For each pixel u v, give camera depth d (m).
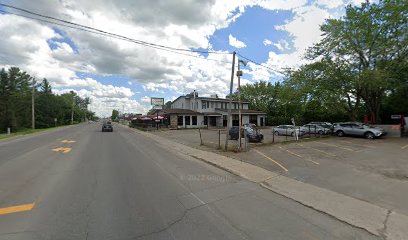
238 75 13.67
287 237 3.78
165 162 10.48
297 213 4.81
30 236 3.70
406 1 19.66
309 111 41.59
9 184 6.65
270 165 9.80
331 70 23.19
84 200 5.38
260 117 46.97
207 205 5.19
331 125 28.05
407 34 19.89
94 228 3.99
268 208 5.07
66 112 88.88
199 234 3.83
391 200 5.66
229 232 3.92
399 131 21.70
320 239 3.74
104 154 12.52
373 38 21.83
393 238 3.81
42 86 76.81
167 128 40.16
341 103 25.17
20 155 12.03
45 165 9.41
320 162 10.45
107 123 37.44
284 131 26.06
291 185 6.94
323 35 23.67
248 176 7.98
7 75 52.97
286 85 26.55
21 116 51.81
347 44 22.41
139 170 8.66
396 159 11.07
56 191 6.01
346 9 23.11
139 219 4.38
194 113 41.31
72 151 13.63
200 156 11.99
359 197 5.88
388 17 20.38
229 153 12.88
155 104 45.31
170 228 4.04
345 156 11.95
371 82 20.11
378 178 7.75
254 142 18.62
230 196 5.86
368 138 21.11
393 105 28.84
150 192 6.03
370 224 4.30
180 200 5.47
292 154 12.52
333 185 6.95
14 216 4.47
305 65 25.36
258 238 3.73
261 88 57.31
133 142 19.59
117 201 5.33
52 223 4.18
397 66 21.88
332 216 4.66
